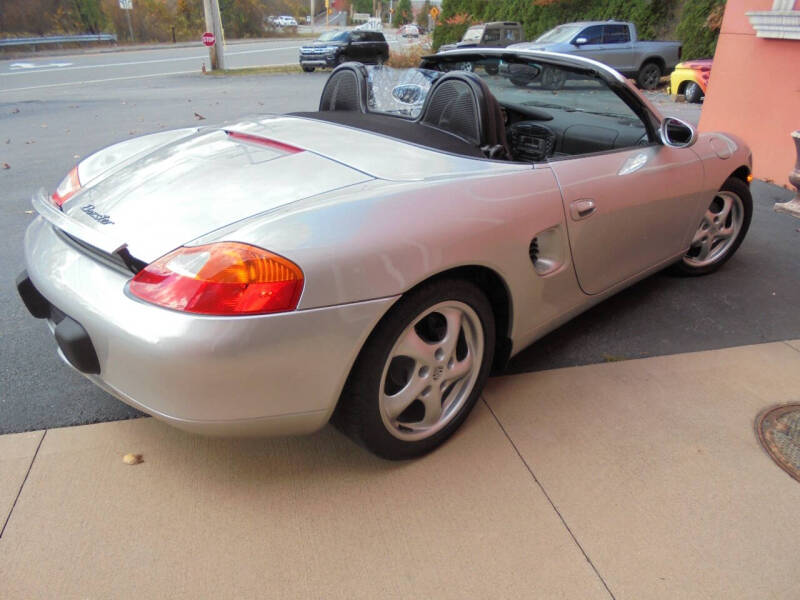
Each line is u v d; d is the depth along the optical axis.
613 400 2.58
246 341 1.62
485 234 2.06
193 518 1.92
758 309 3.46
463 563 1.80
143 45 37.31
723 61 6.47
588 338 3.11
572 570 1.79
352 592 1.70
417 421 2.20
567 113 3.18
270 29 54.25
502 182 2.21
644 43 14.65
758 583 1.76
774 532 1.94
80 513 1.92
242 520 1.93
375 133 2.46
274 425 1.79
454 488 2.08
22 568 1.73
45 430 2.29
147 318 1.63
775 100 5.95
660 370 2.82
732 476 2.16
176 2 43.59
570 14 20.64
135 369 1.68
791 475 2.18
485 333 2.25
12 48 30.00
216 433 1.75
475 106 2.40
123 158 2.56
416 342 2.01
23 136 8.45
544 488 2.09
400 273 1.82
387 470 2.15
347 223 1.77
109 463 2.14
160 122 9.77
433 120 2.59
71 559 1.77
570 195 2.42
